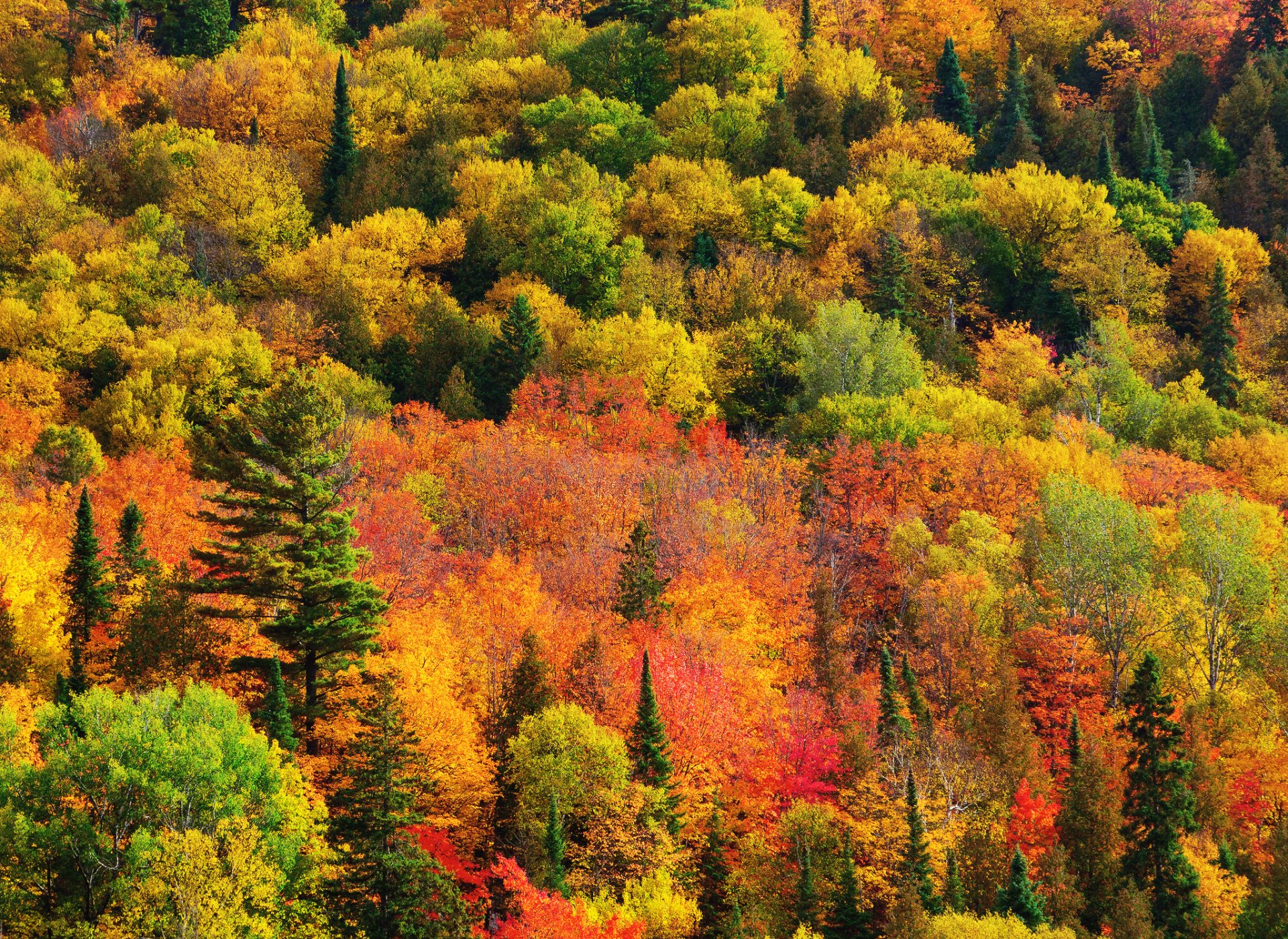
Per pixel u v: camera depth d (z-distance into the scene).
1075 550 122.75
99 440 162.00
